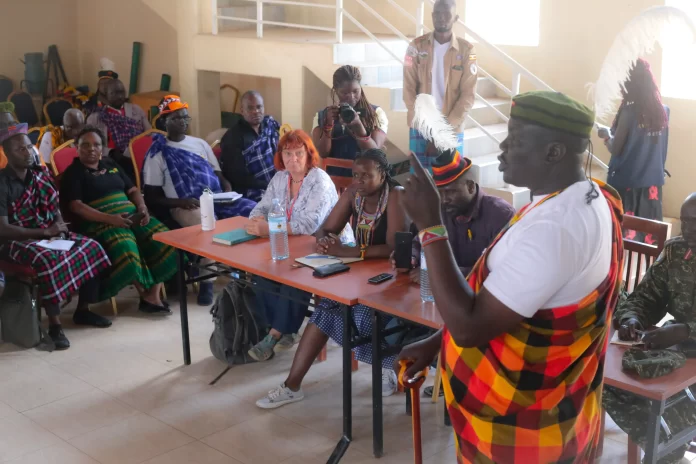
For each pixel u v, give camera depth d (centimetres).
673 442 229
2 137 440
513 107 154
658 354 225
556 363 154
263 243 354
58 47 829
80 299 430
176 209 474
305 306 359
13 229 402
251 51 590
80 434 316
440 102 462
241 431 318
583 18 559
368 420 324
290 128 516
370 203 330
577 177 154
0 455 300
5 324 402
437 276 155
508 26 628
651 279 256
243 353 371
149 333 421
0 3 776
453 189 277
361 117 464
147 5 748
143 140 495
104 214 434
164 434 316
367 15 686
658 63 524
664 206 549
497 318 149
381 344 293
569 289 149
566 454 163
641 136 429
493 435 163
